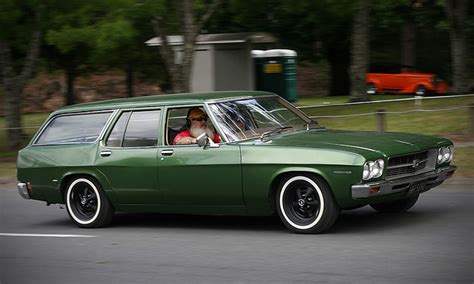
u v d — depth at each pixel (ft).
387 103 81.97
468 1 115.96
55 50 104.47
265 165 31.24
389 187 29.96
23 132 80.74
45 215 42.91
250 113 33.99
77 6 69.82
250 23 114.11
